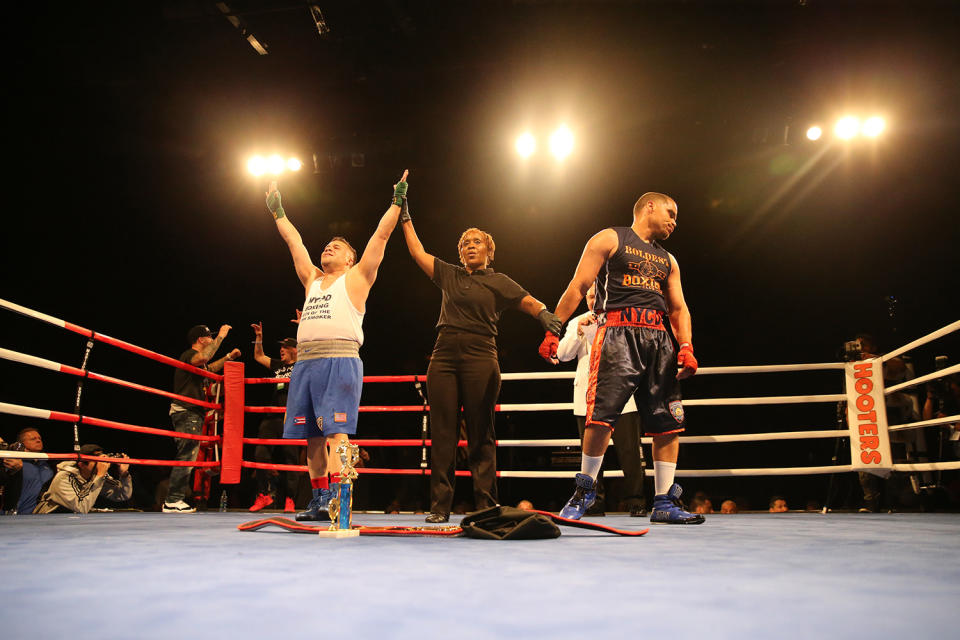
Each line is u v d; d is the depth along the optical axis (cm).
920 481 562
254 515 460
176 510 538
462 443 430
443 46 877
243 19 823
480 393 358
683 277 1137
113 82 875
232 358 608
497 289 369
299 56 887
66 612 101
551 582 131
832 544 214
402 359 1151
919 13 771
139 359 1020
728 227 1105
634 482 470
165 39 843
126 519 380
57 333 955
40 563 158
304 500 598
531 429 1128
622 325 326
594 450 317
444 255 1153
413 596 114
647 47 865
